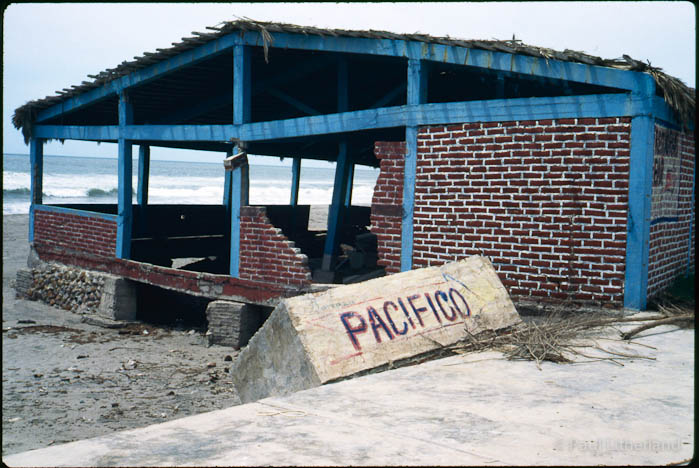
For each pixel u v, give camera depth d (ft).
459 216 27.99
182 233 54.08
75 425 22.70
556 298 25.79
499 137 26.84
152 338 37.37
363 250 43.34
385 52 29.73
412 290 21.74
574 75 24.86
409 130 29.25
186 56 37.99
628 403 14.35
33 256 49.11
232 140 35.65
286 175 444.14
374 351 19.33
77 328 39.34
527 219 26.32
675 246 28.60
